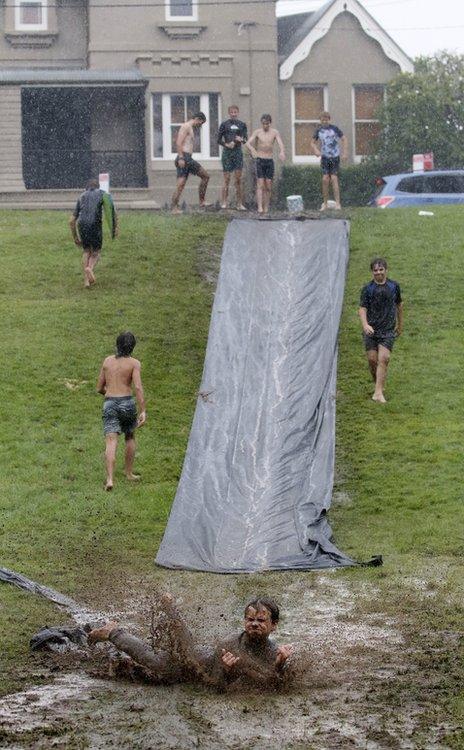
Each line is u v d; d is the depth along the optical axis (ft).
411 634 36.58
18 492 55.01
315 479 56.49
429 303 83.10
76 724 28.71
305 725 28.76
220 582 43.98
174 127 149.18
